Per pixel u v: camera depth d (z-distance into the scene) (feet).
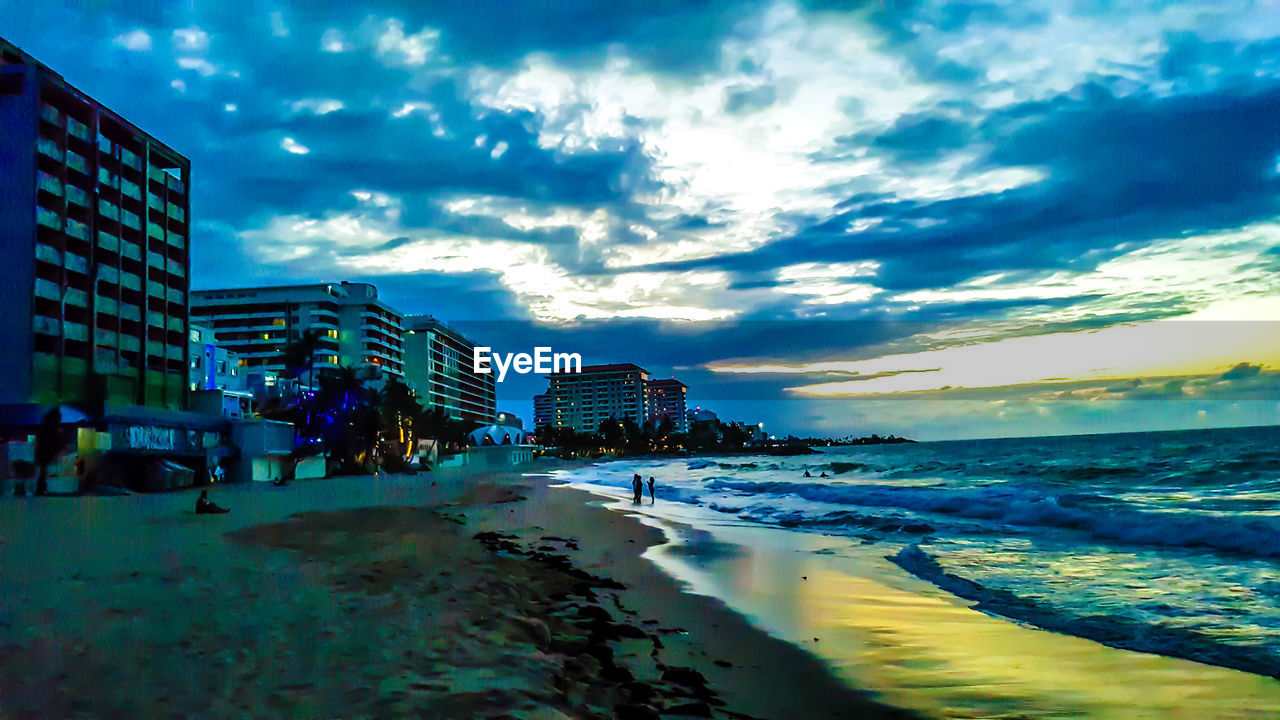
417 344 526.57
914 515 85.40
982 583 43.42
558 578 42.47
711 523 79.77
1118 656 28.35
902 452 517.96
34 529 60.03
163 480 142.82
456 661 22.84
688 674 25.35
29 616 26.53
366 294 454.81
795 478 197.06
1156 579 42.93
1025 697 24.00
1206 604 36.37
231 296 419.74
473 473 292.81
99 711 17.28
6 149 168.96
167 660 21.56
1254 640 29.91
